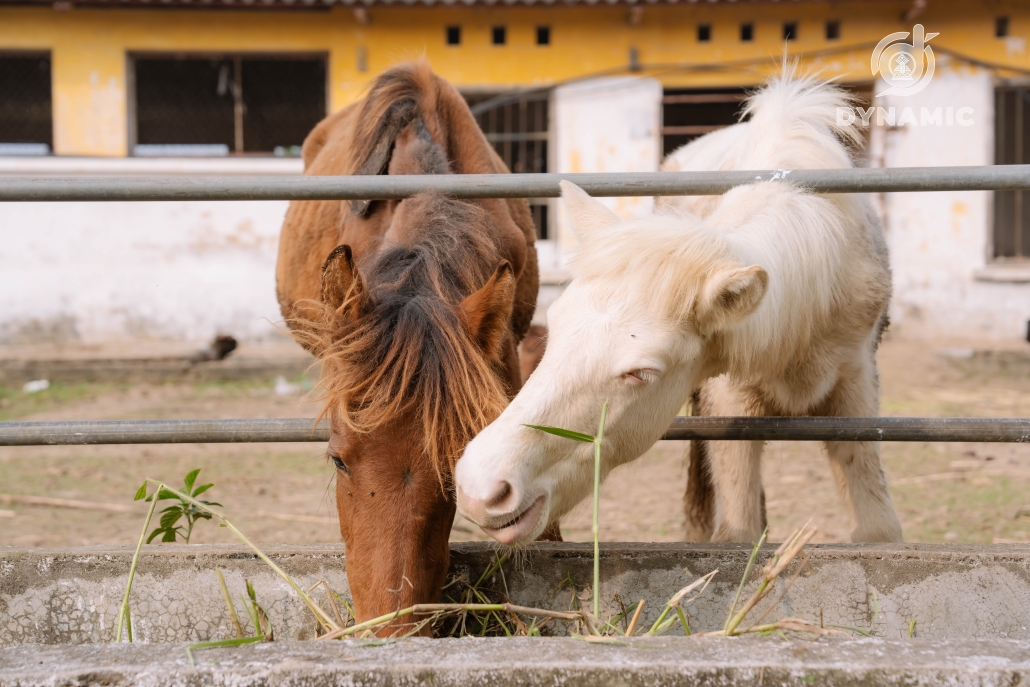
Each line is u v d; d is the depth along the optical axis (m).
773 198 2.07
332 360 1.72
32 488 4.63
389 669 1.26
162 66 10.66
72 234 9.38
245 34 9.47
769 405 2.38
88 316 9.42
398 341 1.67
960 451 5.43
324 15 9.48
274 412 6.57
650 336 1.69
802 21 9.43
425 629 1.64
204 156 9.54
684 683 1.25
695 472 3.10
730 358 1.90
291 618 2.03
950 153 9.38
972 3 9.27
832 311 2.23
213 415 6.48
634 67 9.55
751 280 1.66
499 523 1.61
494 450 1.57
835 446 2.43
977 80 9.35
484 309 1.75
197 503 2.00
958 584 1.95
